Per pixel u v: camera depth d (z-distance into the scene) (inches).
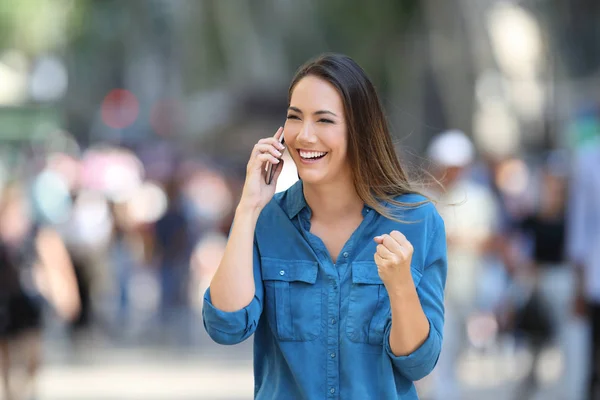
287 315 257.9
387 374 252.8
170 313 1332.4
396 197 264.4
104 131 3147.1
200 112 2415.1
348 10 1820.9
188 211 1514.5
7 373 622.2
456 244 601.0
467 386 756.0
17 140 1894.7
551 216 673.0
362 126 258.1
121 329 1184.2
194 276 1521.9
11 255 613.9
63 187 907.4
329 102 255.8
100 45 2915.8
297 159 259.8
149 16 2837.1
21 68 2527.1
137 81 3112.7
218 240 1798.7
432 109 1834.4
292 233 261.6
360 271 255.6
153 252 1382.9
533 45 2249.0
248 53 2234.3
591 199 519.2
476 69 1897.1
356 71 259.6
